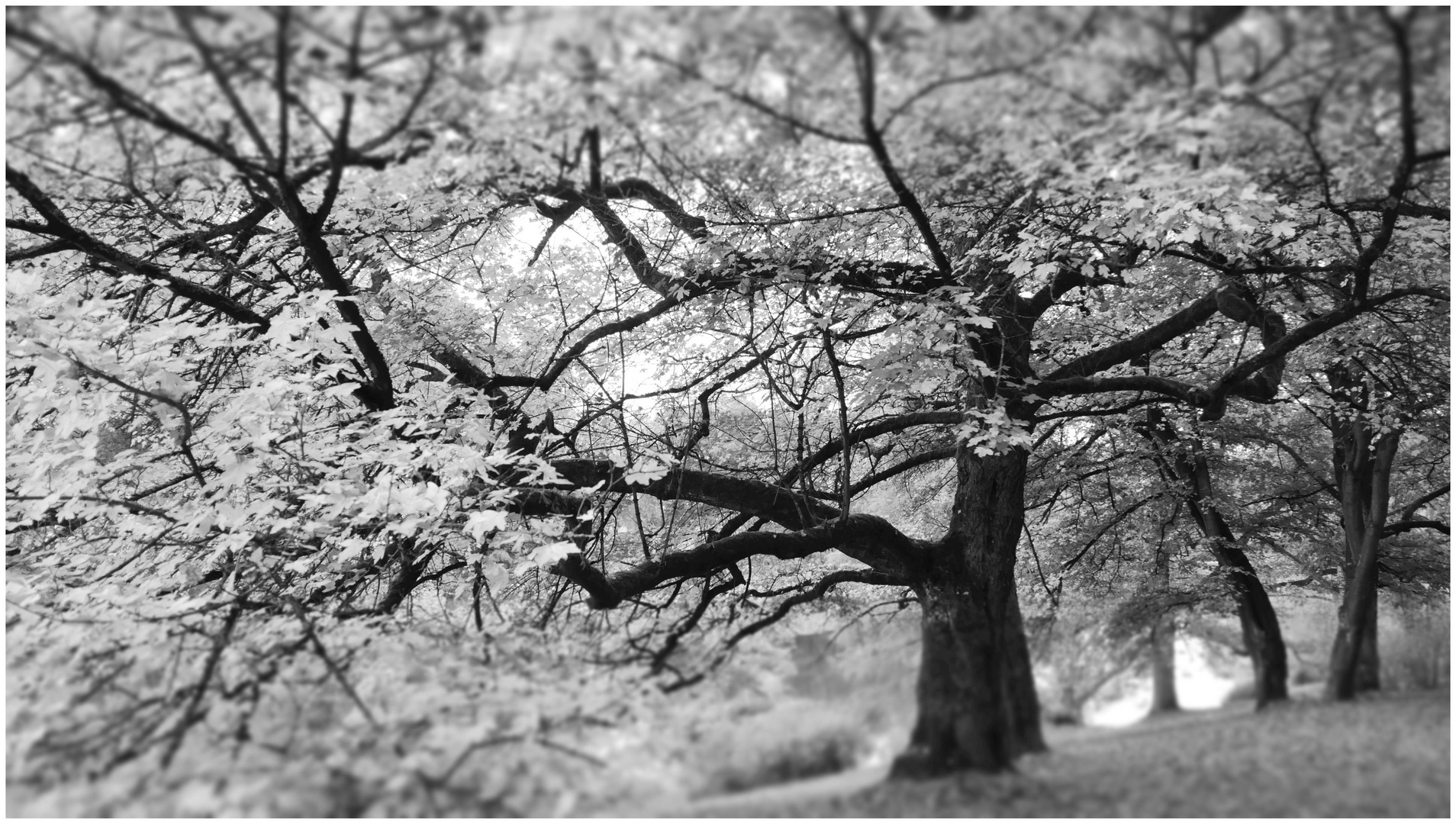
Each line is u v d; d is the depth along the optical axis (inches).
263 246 365.7
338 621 268.2
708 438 428.1
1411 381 398.3
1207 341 439.8
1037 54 204.4
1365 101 215.6
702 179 285.3
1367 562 328.8
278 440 280.8
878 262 350.6
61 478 278.4
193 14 196.9
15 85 213.8
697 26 202.2
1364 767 215.0
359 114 237.1
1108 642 298.4
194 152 247.3
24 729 207.9
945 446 411.5
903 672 260.5
